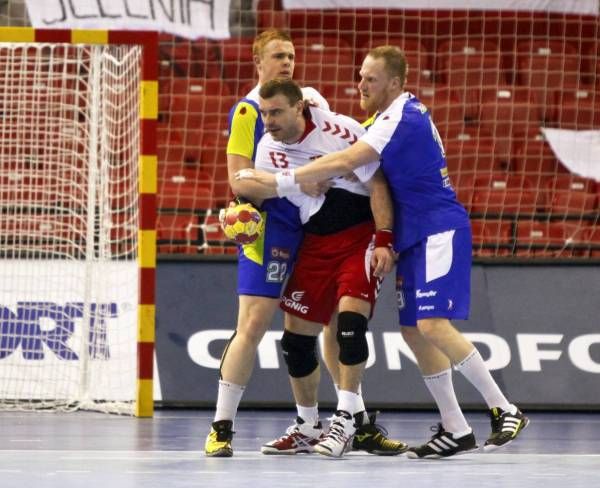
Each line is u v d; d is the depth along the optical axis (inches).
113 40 903.7
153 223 910.4
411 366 986.7
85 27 1254.3
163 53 1267.2
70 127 1093.8
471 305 1015.6
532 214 1152.8
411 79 1280.8
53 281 973.8
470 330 1005.2
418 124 670.5
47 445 725.3
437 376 686.5
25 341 970.1
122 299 968.9
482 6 1305.4
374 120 708.7
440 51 1315.2
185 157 1231.5
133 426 842.8
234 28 1290.6
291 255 694.5
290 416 930.7
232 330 997.2
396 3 1305.4
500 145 1258.6
